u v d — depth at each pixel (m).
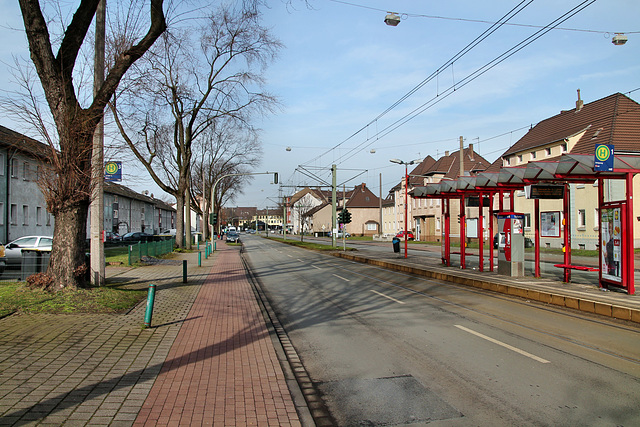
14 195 30.94
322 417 4.34
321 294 12.89
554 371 5.57
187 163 30.30
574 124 34.06
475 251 32.66
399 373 5.65
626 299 9.77
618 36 13.11
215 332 7.52
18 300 8.55
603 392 4.83
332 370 5.84
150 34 9.25
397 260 22.89
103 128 10.12
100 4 10.59
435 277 16.31
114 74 9.16
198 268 19.88
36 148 8.83
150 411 4.16
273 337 7.34
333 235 36.50
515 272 14.77
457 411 4.41
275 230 161.12
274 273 19.42
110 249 32.44
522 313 9.40
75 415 3.99
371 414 4.39
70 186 8.89
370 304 10.88
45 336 6.69
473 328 8.04
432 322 8.62
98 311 8.43
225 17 23.95
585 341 7.02
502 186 15.27
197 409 4.25
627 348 6.58
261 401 4.50
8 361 5.48
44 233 35.66
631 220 10.41
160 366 5.55
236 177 58.31
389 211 73.75
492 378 5.36
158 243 25.70
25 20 8.41
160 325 7.85
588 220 30.19
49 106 8.88
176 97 27.84
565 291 11.10
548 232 14.34
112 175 10.89
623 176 11.30
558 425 4.04
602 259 11.30
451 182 17.61
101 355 5.91
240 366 5.66
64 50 8.84
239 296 11.64
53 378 4.95
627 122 29.28
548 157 35.72
